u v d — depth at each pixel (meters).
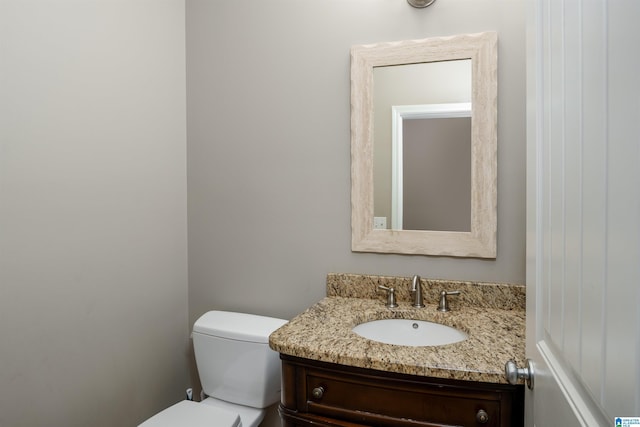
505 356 1.00
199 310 1.84
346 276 1.58
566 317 0.57
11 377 1.09
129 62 1.50
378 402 1.02
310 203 1.65
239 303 1.77
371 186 1.55
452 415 0.96
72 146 1.27
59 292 1.23
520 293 1.38
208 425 1.30
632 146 0.37
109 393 1.42
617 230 0.40
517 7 1.38
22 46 1.12
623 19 0.39
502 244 1.42
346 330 1.20
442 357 0.99
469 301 1.43
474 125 1.42
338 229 1.61
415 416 0.99
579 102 0.51
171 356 1.74
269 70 1.68
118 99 1.45
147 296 1.60
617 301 0.40
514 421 0.92
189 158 1.82
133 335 1.53
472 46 1.41
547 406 0.67
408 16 1.50
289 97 1.66
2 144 1.07
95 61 1.35
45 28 1.18
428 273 1.50
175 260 1.77
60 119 1.23
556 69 0.62
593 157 0.47
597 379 0.45
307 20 1.63
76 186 1.29
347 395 1.05
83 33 1.31
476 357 0.99
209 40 1.77
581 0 0.51
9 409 1.09
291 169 1.67
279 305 1.71
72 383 1.28
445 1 1.45
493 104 1.39
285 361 1.12
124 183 1.48
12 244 1.10
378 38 1.54
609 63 0.42
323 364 1.07
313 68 1.62
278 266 1.70
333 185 1.61
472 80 1.42
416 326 1.38
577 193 0.52
